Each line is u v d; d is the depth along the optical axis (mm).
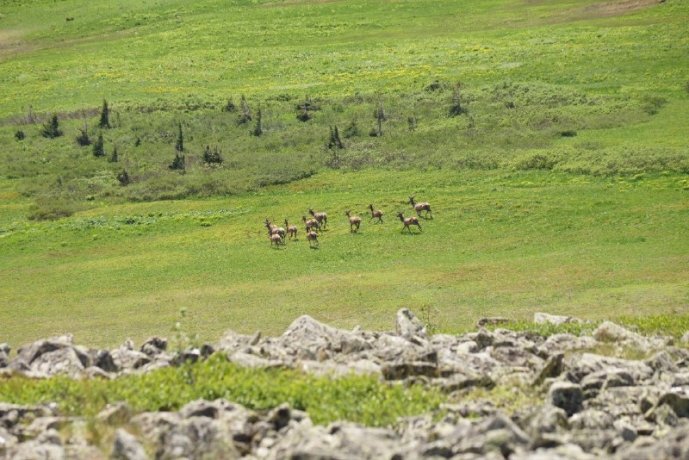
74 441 51219
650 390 61062
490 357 73438
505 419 46312
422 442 47844
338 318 150000
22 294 185375
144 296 177250
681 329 95750
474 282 169375
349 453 45719
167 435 49875
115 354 79125
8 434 53000
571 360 70688
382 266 188000
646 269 169625
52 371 71688
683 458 42219
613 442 48750
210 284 183250
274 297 167875
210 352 72250
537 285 164000
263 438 51781
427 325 124938
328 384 60906
